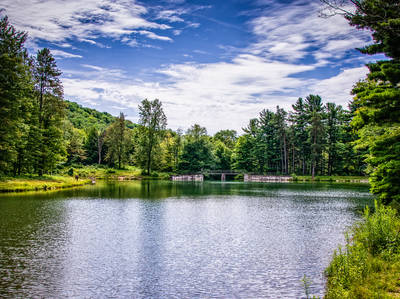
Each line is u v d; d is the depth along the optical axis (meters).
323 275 11.99
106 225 20.61
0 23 39.00
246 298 10.05
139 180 78.69
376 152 19.75
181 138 107.19
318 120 80.00
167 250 15.33
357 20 13.77
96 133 105.00
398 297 7.98
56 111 50.09
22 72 38.59
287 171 89.94
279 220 23.30
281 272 12.39
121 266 12.98
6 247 15.05
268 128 95.69
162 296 10.23
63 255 14.15
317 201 34.97
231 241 17.11
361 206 30.83
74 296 10.09
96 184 58.56
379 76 17.33
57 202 30.19
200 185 63.56
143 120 84.94
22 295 10.04
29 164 47.12
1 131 36.16
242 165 102.94
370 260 10.80
